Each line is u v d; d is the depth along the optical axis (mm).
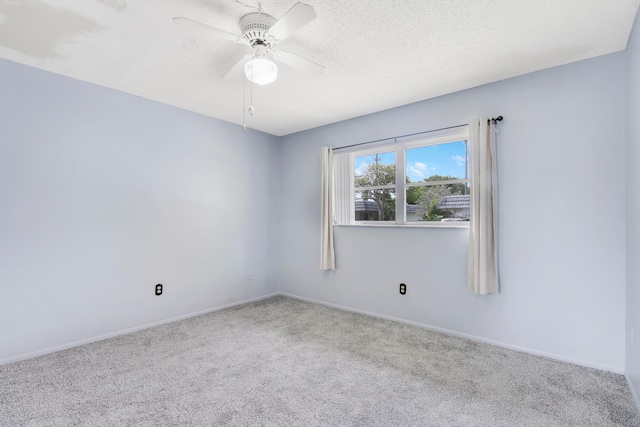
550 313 2492
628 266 2127
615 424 1701
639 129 1834
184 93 3051
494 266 2697
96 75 2682
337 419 1746
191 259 3574
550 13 1827
